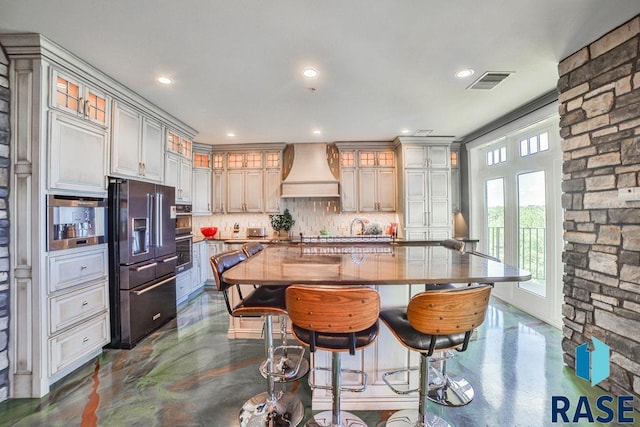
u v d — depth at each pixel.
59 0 1.67
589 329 2.13
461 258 2.17
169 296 3.40
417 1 1.70
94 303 2.48
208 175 5.14
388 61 2.37
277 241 4.65
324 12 1.79
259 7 1.74
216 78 2.63
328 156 5.39
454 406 1.91
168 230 3.40
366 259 2.13
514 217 3.79
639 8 1.75
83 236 2.41
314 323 1.35
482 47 2.18
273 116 3.68
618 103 1.91
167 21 1.86
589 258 2.13
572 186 2.26
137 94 2.94
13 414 1.85
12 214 2.02
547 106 3.04
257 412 1.83
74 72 2.28
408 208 4.71
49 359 2.08
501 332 3.01
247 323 2.97
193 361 2.49
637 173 1.81
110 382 2.19
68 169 2.23
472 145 4.59
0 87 1.98
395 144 5.01
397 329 1.55
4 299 1.99
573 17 1.83
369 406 1.91
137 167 3.03
